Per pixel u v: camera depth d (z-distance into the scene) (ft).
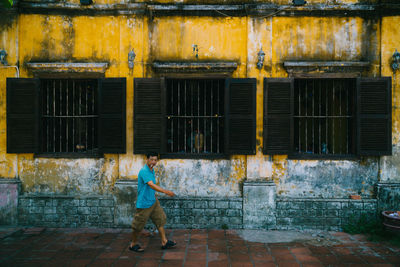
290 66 18.81
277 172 19.25
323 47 19.11
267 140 18.86
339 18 19.07
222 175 19.27
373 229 17.97
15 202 19.40
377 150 18.70
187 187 19.35
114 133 19.10
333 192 19.11
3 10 19.17
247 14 19.03
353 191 19.08
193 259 14.57
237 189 19.27
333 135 19.84
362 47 19.04
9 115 19.20
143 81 18.99
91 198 19.25
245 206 18.97
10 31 19.36
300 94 19.76
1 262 14.15
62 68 19.19
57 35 19.45
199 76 19.17
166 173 19.36
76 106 20.12
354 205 18.78
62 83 19.99
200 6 19.10
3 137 19.51
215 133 19.90
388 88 18.62
